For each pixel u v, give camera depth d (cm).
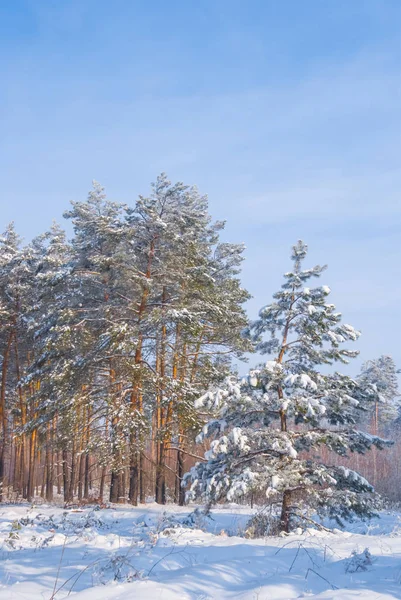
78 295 2862
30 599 578
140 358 2708
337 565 745
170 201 2842
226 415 1462
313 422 1462
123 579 659
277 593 589
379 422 5959
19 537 1148
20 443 3881
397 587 595
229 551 870
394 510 2495
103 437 2570
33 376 2880
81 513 1825
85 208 3080
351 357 1460
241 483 1317
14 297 3384
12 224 3781
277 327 1509
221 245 3281
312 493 1355
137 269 2688
